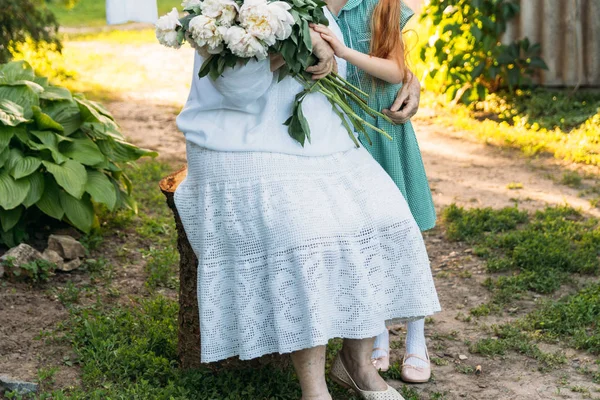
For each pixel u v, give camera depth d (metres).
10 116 4.86
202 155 3.13
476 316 4.33
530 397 3.50
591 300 4.27
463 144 7.61
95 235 5.31
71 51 12.26
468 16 8.50
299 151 3.08
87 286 4.65
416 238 3.12
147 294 4.60
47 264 4.66
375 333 3.02
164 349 3.78
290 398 3.39
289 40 2.96
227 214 3.03
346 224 3.00
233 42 2.79
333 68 3.23
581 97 8.52
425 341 4.00
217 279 3.07
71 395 3.39
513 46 8.49
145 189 6.37
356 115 3.26
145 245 5.35
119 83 10.20
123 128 8.17
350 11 3.33
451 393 3.54
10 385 3.44
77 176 4.94
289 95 3.12
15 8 8.41
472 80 8.38
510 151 7.34
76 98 5.44
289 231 2.92
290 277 2.94
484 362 3.82
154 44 12.99
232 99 3.04
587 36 8.54
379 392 3.27
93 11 17.33
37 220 5.29
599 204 6.00
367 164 3.25
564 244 5.04
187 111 3.18
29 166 4.83
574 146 7.24
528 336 4.02
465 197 6.29
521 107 8.38
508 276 4.80
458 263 5.10
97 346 3.76
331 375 3.39
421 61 9.27
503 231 5.52
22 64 5.54
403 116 3.36
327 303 2.97
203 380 3.45
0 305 4.30
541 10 8.53
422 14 8.81
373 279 3.05
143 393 3.36
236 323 3.07
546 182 6.55
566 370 3.71
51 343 3.93
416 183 3.48
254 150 3.04
